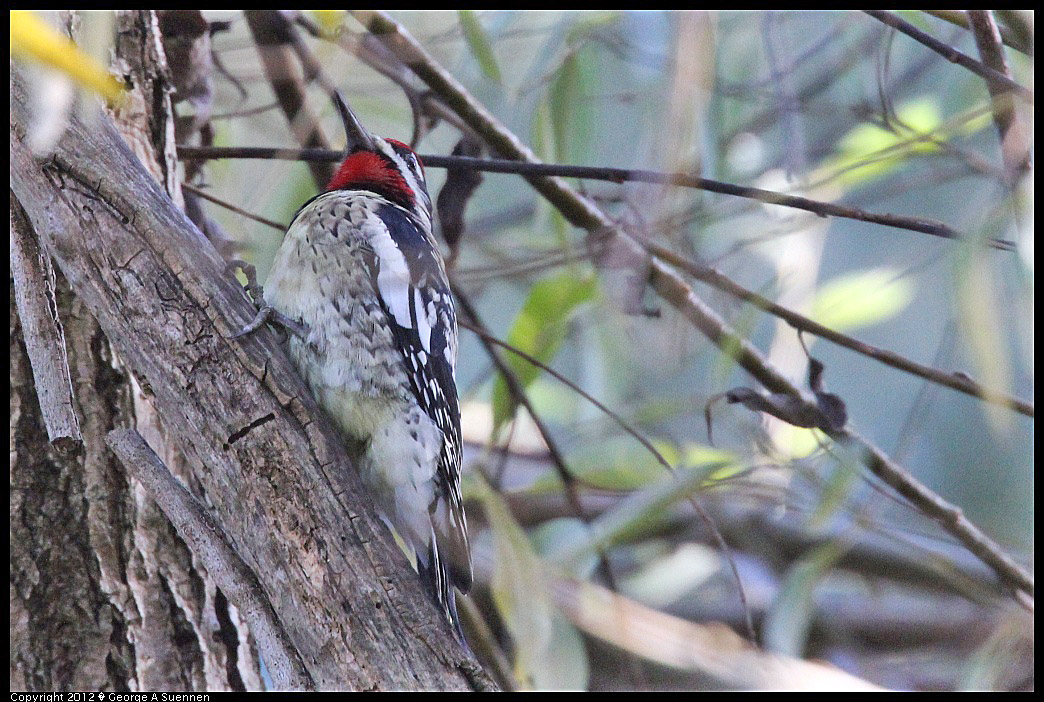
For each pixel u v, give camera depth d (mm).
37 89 3914
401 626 3729
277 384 3988
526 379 6617
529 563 5570
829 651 7898
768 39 6273
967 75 6461
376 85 6957
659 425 7516
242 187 6789
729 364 5691
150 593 4645
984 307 4207
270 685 4848
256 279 5184
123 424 4699
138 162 4184
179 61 5816
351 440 5098
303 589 3750
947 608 7938
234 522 3865
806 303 6426
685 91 4734
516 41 6637
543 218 6938
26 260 4035
